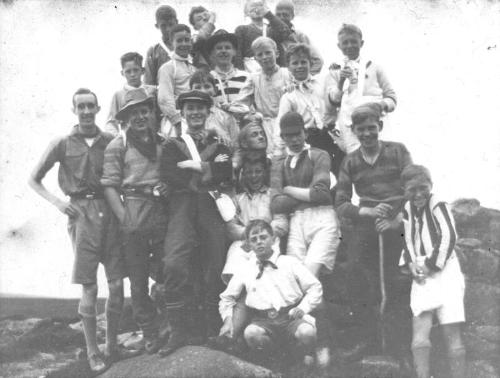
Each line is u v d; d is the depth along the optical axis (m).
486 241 8.38
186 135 7.84
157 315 7.98
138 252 7.68
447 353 7.40
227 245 7.76
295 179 7.77
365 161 7.82
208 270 7.62
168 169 7.67
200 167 7.66
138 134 7.90
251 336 7.21
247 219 7.83
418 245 7.50
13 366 8.09
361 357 7.51
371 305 7.69
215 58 8.61
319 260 7.58
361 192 7.81
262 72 8.59
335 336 7.61
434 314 7.59
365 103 7.92
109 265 7.88
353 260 7.75
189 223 7.59
